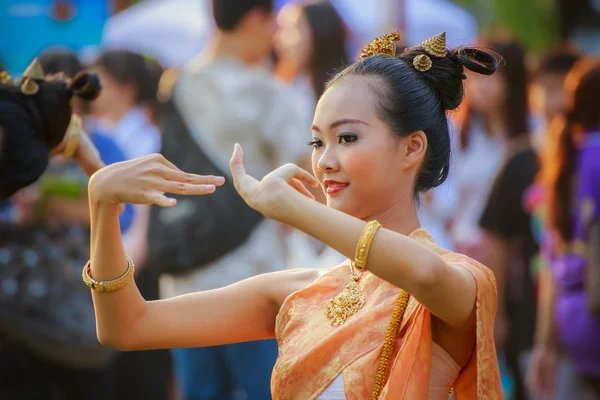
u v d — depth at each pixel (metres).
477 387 3.52
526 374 9.12
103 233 3.79
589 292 7.30
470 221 9.60
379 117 3.76
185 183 3.67
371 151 3.73
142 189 3.68
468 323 3.60
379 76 3.82
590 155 7.52
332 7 8.76
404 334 3.62
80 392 6.96
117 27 13.36
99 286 3.86
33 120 4.42
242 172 3.60
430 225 8.34
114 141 8.40
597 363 7.45
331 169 3.77
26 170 4.42
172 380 8.27
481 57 4.07
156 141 9.75
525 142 9.23
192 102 7.30
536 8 18.23
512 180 9.07
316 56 8.67
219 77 7.27
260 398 7.23
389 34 4.02
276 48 10.22
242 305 4.07
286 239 7.43
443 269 3.38
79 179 7.02
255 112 7.26
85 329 6.68
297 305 3.88
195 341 4.03
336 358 3.64
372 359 3.60
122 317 3.92
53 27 11.66
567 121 7.95
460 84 3.98
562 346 7.67
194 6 13.44
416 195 3.91
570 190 7.84
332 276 3.90
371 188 3.76
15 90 4.44
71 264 6.76
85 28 11.75
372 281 3.76
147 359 8.02
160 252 7.08
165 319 3.98
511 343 9.17
